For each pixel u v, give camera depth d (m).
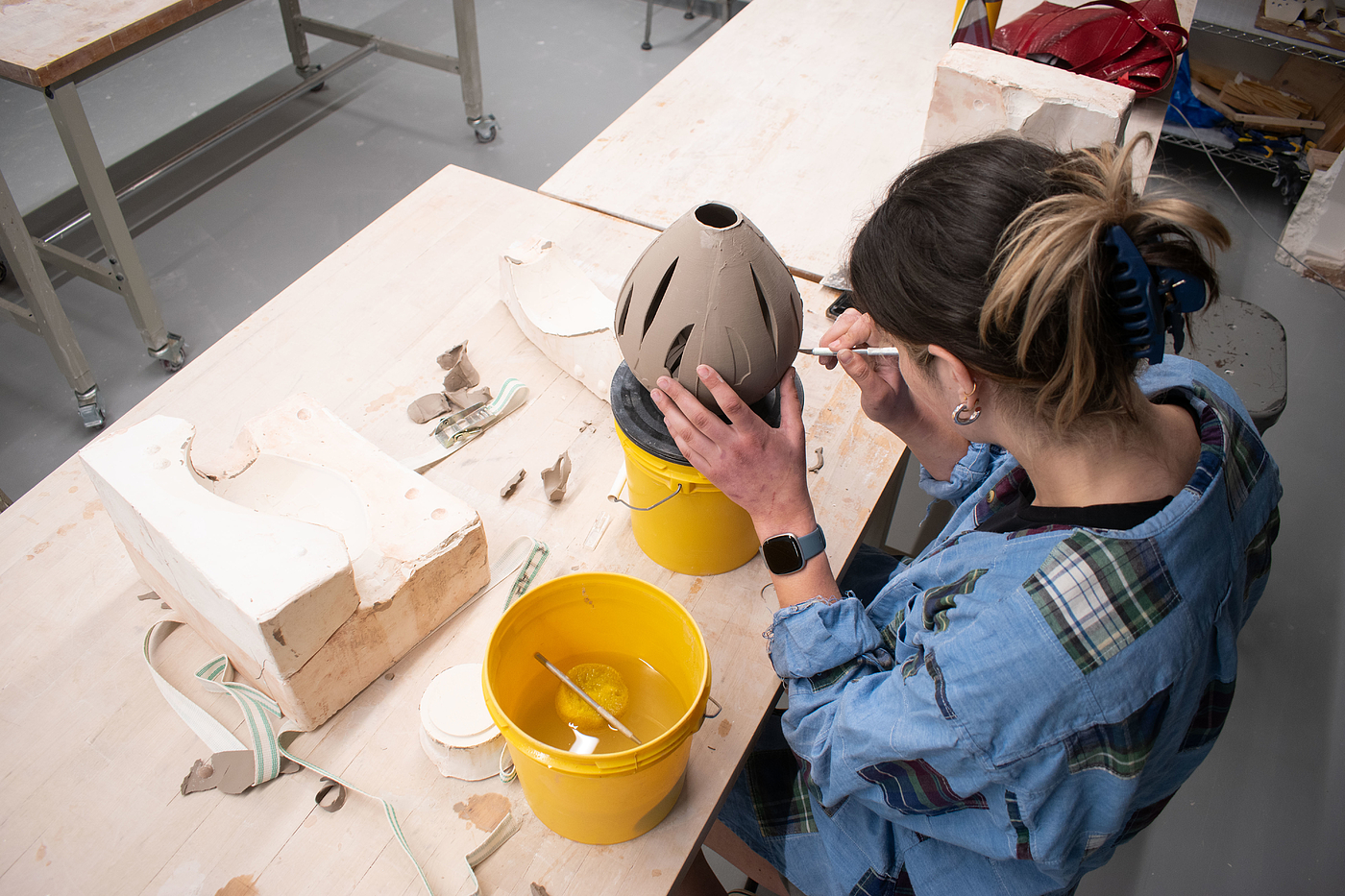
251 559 0.84
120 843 0.84
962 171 0.65
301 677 0.86
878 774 0.76
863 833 0.92
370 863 0.83
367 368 1.29
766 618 1.03
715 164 1.73
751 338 0.85
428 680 0.97
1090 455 0.69
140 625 1.01
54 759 0.90
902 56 2.09
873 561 1.37
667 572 1.08
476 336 1.35
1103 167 0.61
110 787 0.88
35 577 1.04
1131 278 0.56
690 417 0.85
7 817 0.85
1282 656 1.89
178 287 2.70
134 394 2.42
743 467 0.85
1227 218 2.94
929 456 1.09
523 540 1.10
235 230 2.90
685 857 0.84
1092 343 0.59
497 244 1.51
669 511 0.99
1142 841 1.61
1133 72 1.74
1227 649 0.73
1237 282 2.72
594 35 3.92
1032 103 1.43
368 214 2.97
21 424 2.34
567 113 3.46
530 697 0.93
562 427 1.23
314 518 1.02
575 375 1.28
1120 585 0.64
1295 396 2.41
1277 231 2.90
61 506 1.12
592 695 0.89
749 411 0.83
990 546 0.76
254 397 1.24
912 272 0.65
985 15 1.79
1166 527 0.66
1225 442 0.73
